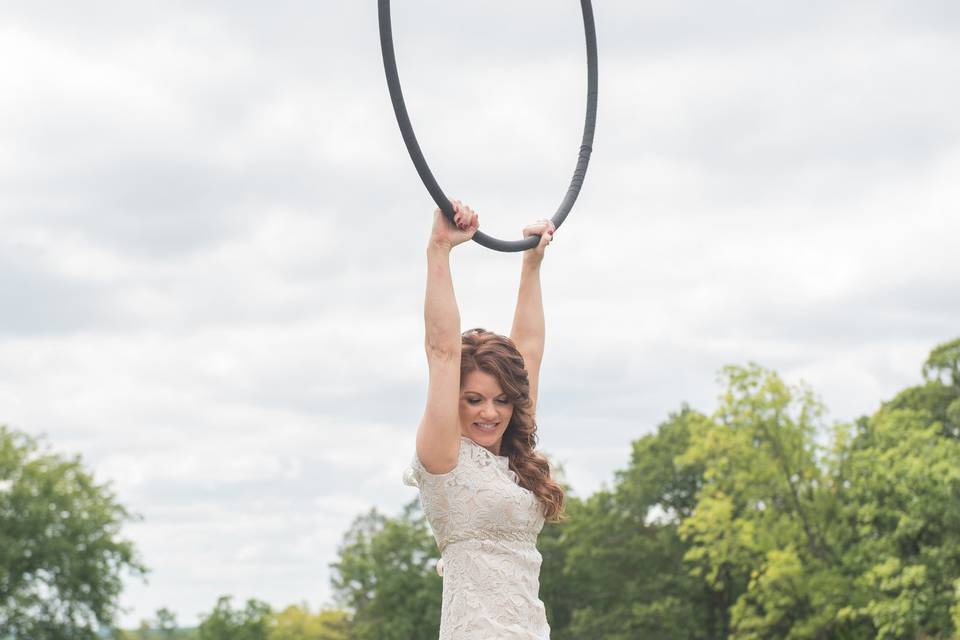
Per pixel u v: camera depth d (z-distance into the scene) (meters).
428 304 3.95
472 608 3.88
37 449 43.62
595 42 5.19
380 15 3.99
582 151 5.06
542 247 4.72
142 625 64.44
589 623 46.69
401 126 3.97
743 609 34.88
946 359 43.06
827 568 34.91
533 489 4.04
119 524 43.81
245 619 60.72
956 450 32.19
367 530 78.81
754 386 35.03
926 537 33.53
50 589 41.47
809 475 35.09
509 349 4.08
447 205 4.01
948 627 30.92
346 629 72.50
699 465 46.97
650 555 47.91
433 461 3.90
